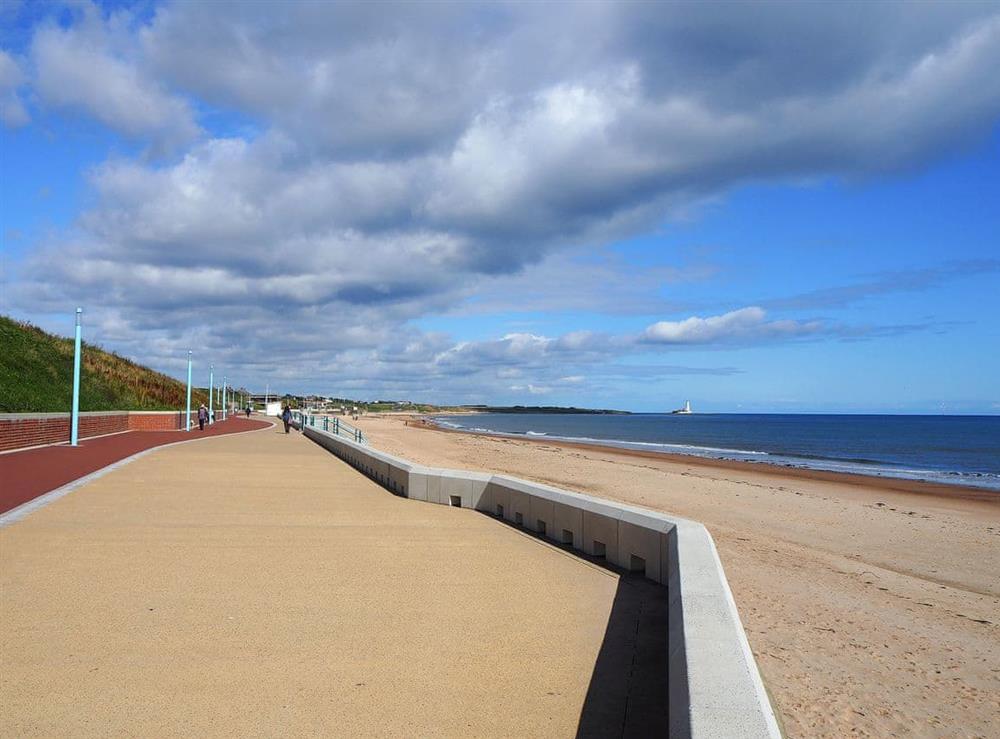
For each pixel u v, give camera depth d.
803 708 5.70
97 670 5.09
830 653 7.14
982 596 11.34
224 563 8.53
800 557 13.24
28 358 37.94
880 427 139.50
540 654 5.59
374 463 19.00
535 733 4.27
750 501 23.88
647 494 25.22
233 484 16.98
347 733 4.20
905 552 15.68
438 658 5.46
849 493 28.03
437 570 8.35
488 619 6.46
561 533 10.09
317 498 14.71
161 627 6.06
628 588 7.62
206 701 4.60
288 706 4.56
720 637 4.49
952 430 121.50
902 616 9.05
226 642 5.72
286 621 6.30
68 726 4.21
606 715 4.53
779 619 8.30
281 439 40.66
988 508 24.59
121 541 9.73
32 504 12.62
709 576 5.83
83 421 31.89
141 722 4.28
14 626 6.02
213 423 62.31
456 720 4.41
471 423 171.25
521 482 12.11
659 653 5.63
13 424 23.80
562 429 124.50
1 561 8.41
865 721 5.52
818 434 103.06
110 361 54.09
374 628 6.15
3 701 4.54
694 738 3.24
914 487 31.50
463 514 12.73
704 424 166.12
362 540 10.16
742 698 3.62
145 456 24.78
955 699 6.16
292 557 8.95
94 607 6.61
